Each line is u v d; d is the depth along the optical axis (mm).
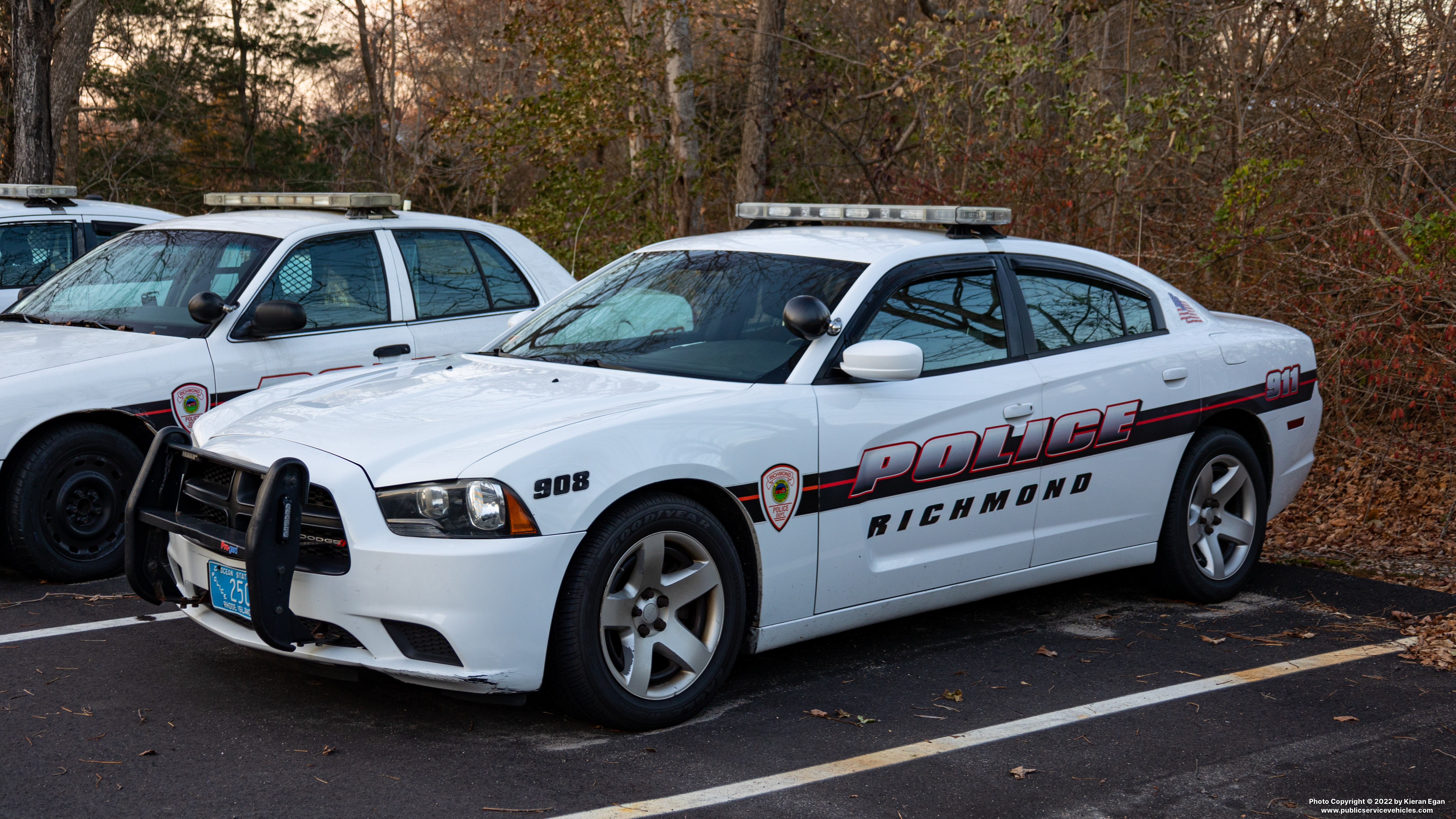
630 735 4074
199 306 6047
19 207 8867
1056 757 3980
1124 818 3547
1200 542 5797
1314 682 4762
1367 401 8820
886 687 4621
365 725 4082
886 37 19844
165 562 4371
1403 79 10406
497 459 3791
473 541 3729
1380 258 8844
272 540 3738
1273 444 6062
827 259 4977
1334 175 10484
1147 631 5430
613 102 15844
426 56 31844
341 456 3912
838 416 4488
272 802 3490
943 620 5559
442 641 3777
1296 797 3711
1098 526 5383
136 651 4809
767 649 4441
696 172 16953
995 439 4906
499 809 3479
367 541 3764
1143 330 5664
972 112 14414
